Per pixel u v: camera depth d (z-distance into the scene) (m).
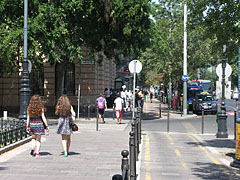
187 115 32.75
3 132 11.93
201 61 35.88
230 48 12.95
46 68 32.47
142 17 24.64
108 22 26.05
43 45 23.11
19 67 26.14
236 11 11.55
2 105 32.34
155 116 32.25
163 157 11.45
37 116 11.05
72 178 8.12
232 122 26.27
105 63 42.56
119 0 24.27
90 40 25.83
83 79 33.09
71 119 11.23
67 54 24.89
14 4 23.72
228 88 19.09
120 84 52.06
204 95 36.16
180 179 8.44
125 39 26.42
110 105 40.91
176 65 36.47
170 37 35.22
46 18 23.19
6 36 22.42
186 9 32.03
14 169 9.05
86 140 15.34
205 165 10.19
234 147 13.81
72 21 24.91
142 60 37.69
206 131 20.78
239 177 8.73
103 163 9.98
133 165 7.51
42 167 9.34
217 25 11.94
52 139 15.58
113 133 18.45
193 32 34.22
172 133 19.50
